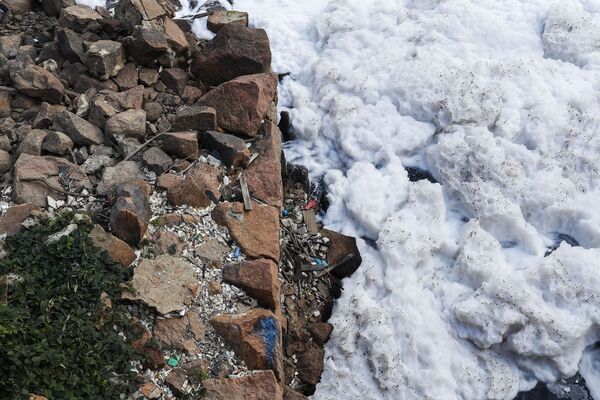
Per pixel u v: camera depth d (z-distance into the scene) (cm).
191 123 471
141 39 493
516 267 457
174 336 378
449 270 462
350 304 443
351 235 475
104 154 454
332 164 514
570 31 550
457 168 489
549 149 497
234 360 381
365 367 425
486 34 554
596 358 439
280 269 450
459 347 436
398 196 484
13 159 445
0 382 314
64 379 327
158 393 359
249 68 517
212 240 419
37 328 339
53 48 507
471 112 503
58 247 371
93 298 362
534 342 426
